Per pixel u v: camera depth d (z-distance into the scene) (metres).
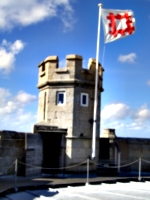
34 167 18.55
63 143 19.62
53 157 19.62
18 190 14.28
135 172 22.78
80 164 19.59
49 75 20.44
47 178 17.61
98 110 21.50
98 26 19.91
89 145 20.16
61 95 20.27
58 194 13.97
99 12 19.72
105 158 23.19
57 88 20.27
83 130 20.03
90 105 20.55
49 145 19.73
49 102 20.31
